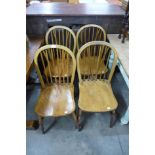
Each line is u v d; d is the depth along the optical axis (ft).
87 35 6.79
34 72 7.33
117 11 6.64
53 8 6.79
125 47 5.62
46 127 5.48
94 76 5.77
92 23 6.57
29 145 4.99
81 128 5.49
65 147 4.96
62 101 4.70
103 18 6.44
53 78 5.96
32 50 5.37
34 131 5.35
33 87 7.01
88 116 5.89
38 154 4.78
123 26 5.92
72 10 6.61
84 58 5.99
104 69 5.82
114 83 7.39
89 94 4.93
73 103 4.65
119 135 5.33
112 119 5.29
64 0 9.79
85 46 4.70
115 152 4.88
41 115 4.33
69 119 5.76
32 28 6.51
